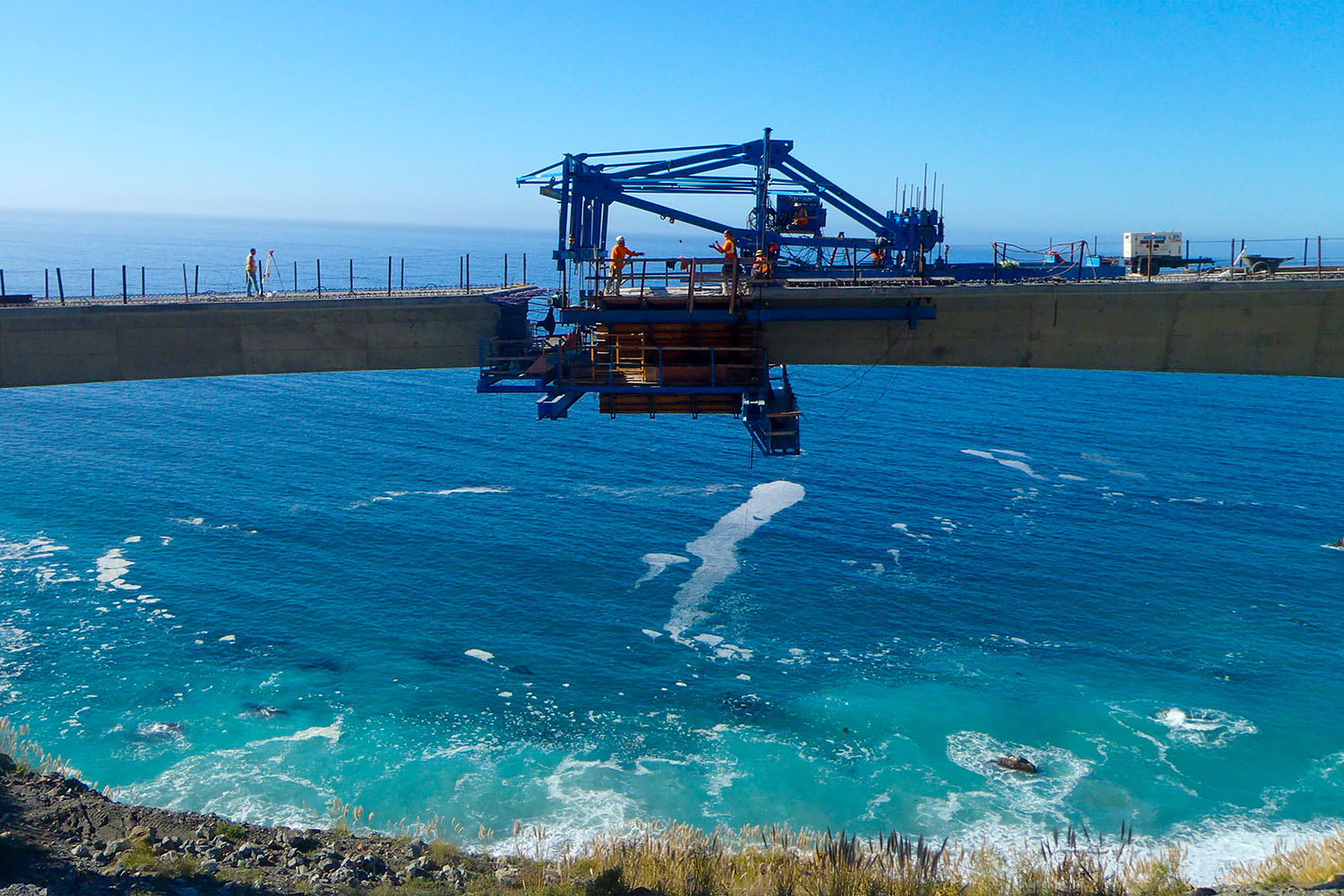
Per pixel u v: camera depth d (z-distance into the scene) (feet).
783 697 153.07
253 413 341.62
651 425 331.77
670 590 190.80
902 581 196.54
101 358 91.61
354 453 286.87
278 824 117.91
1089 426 328.08
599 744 139.44
